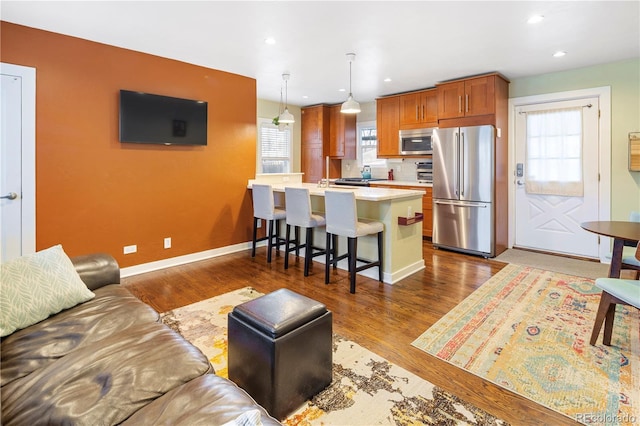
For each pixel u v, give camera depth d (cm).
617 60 411
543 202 482
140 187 382
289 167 725
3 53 294
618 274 251
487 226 450
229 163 462
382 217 361
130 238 377
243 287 340
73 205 337
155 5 268
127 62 364
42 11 277
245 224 489
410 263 386
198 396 114
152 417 106
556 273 383
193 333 245
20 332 161
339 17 291
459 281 358
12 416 113
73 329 162
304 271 380
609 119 425
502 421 162
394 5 271
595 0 265
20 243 310
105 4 266
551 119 467
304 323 173
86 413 110
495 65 428
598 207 440
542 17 294
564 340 235
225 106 453
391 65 426
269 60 405
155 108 382
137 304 190
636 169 405
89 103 342
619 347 225
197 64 419
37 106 313
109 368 129
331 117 711
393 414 167
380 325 260
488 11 282
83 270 209
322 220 383
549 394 181
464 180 466
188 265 415
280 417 164
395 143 604
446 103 503
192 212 428
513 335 244
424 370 204
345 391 185
